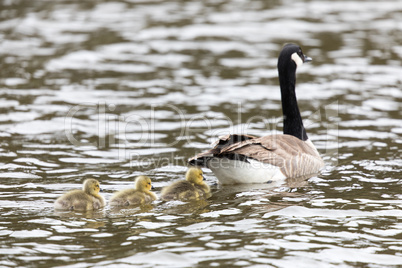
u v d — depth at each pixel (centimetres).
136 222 980
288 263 816
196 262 817
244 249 860
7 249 862
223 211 1035
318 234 920
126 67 2325
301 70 2295
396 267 810
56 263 814
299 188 1169
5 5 3356
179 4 3447
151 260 823
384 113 1806
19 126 1656
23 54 2462
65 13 3195
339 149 1484
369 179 1228
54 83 2100
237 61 2420
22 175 1268
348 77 2191
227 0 3547
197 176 1162
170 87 2083
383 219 985
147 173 1305
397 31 2852
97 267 801
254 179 1195
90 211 1044
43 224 969
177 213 1028
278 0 3550
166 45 2636
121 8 3334
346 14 3212
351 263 821
